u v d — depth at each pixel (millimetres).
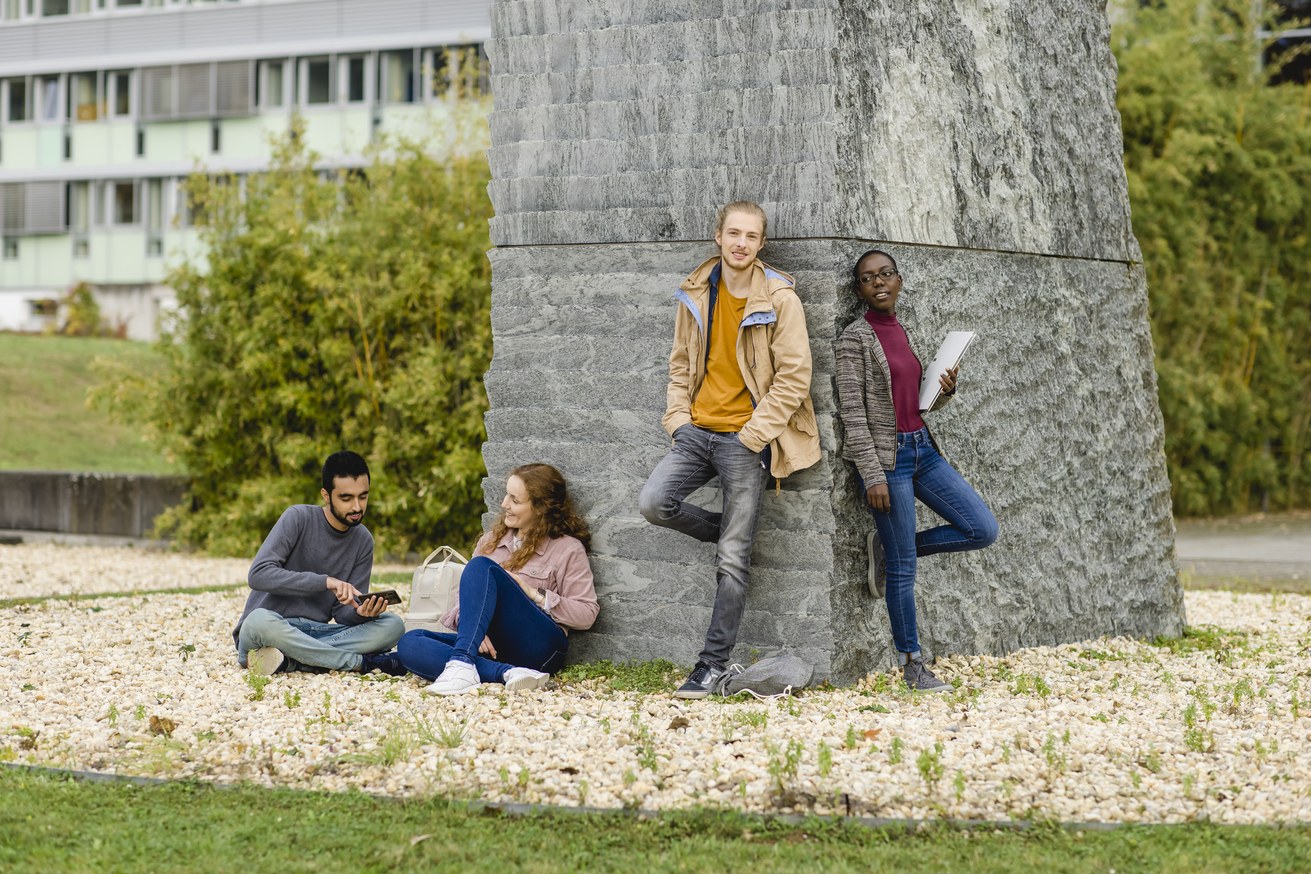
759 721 6078
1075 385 8742
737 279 6793
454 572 7887
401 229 15359
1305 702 6758
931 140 7578
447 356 14938
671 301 7352
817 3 6965
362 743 5789
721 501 7238
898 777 5250
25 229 35312
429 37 30938
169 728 6078
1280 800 5047
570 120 7578
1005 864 4367
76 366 25609
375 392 14961
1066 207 8680
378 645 7469
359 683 7047
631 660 7484
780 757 5469
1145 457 9359
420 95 31188
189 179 16219
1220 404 19641
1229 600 11477
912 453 6906
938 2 7688
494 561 7105
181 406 15625
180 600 10641
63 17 34531
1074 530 8688
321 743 5805
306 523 7527
